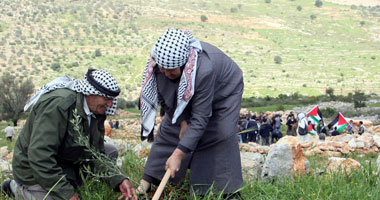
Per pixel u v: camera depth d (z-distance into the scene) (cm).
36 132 336
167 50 332
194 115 350
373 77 18250
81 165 388
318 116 2089
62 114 339
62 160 367
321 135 1574
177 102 351
